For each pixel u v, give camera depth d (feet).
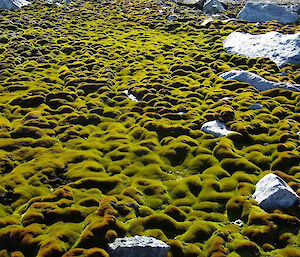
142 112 79.46
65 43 126.31
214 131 69.46
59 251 39.96
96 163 60.44
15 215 47.65
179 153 63.10
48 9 172.14
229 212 49.93
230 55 113.91
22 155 61.87
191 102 83.56
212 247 42.39
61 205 48.39
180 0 203.82
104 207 46.21
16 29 137.69
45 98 83.97
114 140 67.62
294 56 105.09
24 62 108.06
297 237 43.73
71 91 87.97
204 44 129.08
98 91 89.92
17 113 77.00
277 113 77.00
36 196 52.06
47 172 56.80
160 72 103.14
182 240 44.39
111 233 42.04
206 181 55.88
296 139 66.54
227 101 82.12
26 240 41.63
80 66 105.91
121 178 56.39
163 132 69.87
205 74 101.30
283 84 88.69
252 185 54.54
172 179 57.31
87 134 70.49
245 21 152.76
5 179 54.24
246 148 65.62
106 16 166.81
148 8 184.03
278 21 150.20
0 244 41.98
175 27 149.38
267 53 110.52
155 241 40.37
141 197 51.65
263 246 43.29
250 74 93.66
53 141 66.28
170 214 48.78
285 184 51.08
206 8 179.11
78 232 44.01
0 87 89.81
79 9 177.37
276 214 46.37
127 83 95.30
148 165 60.39
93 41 130.21
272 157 62.13
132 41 132.67
